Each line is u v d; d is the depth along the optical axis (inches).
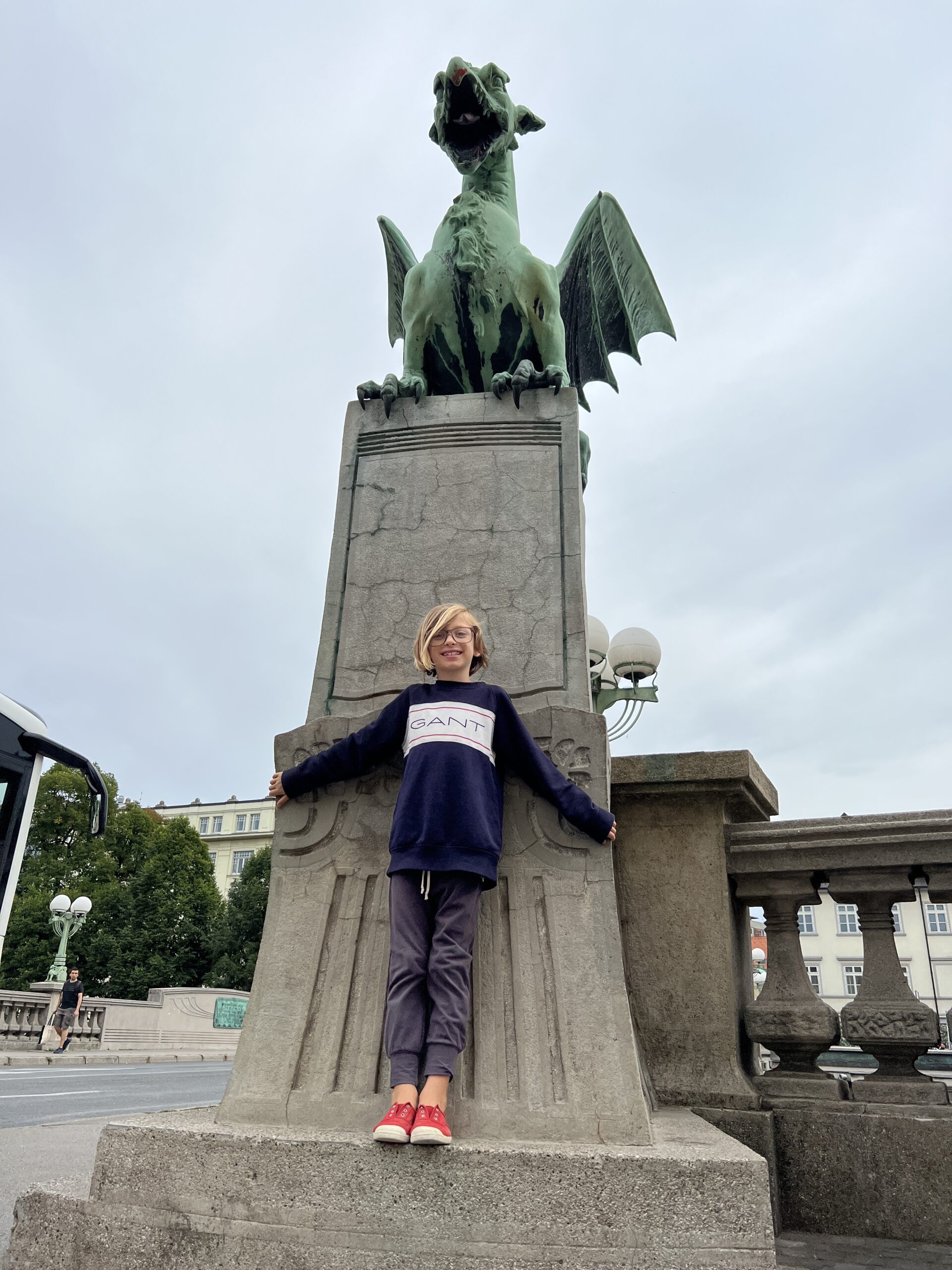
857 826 128.3
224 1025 966.4
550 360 160.7
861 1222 107.3
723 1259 71.3
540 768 98.9
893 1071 121.3
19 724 179.3
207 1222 78.7
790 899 130.6
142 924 1453.0
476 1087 90.0
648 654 347.3
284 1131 84.1
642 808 135.0
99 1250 80.4
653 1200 73.4
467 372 169.8
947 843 123.3
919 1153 107.8
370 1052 94.1
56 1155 171.2
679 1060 122.1
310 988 99.2
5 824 172.6
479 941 98.2
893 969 123.6
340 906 103.4
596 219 205.9
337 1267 74.6
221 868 2460.6
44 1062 626.8
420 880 92.0
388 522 134.0
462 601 125.9
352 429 143.2
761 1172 73.3
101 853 1510.8
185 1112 100.2
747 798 134.4
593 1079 88.7
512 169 178.2
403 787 95.3
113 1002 832.3
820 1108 114.9
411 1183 76.2
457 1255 73.4
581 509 131.0
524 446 135.2
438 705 99.3
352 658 125.6
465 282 161.5
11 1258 82.9
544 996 94.5
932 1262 94.2
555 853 100.8
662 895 130.2
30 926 1381.6
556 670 119.1
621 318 213.5
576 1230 73.0
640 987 126.6
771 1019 123.3
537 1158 75.5
